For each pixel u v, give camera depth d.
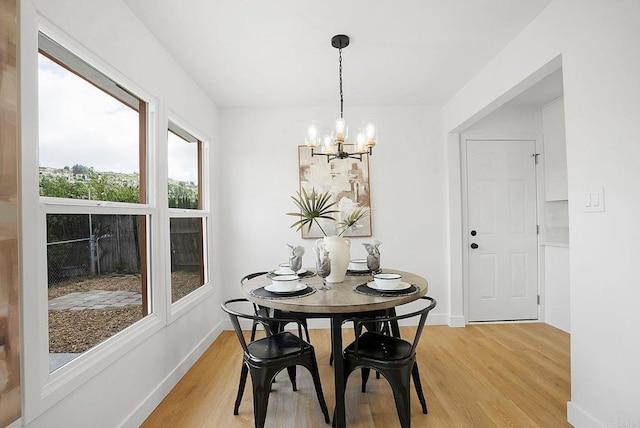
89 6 1.60
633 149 1.49
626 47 1.51
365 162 3.71
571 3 1.81
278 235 3.69
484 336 3.28
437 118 3.74
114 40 1.80
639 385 1.48
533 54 2.14
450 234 3.63
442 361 2.72
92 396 1.57
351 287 2.15
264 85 3.10
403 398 1.78
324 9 2.00
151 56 2.21
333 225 3.66
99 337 1.71
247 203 3.70
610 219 1.60
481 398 2.16
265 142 3.71
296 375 2.56
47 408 1.30
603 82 1.62
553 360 2.72
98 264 1.73
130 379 1.88
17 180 1.19
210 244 3.36
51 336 1.41
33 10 1.28
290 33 2.25
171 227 2.61
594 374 1.71
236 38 2.30
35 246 1.28
